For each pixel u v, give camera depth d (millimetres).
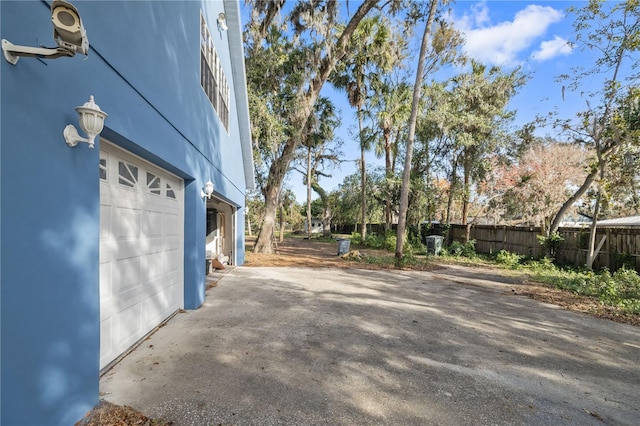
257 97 13914
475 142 15297
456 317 5438
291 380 3041
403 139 18094
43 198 1989
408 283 8523
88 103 2277
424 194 17375
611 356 3975
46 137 2020
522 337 4559
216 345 3836
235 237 11188
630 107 8312
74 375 2246
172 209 5074
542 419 2584
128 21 3119
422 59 11711
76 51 1827
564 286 8180
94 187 2506
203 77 6254
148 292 4215
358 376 3182
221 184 8023
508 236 14555
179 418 2395
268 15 13039
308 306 5809
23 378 1829
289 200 41281
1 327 1695
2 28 1724
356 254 13461
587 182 10875
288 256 14641
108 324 3281
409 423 2455
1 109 1708
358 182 26656
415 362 3578
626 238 9852
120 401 2590
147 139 3543
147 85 3553
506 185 14844
